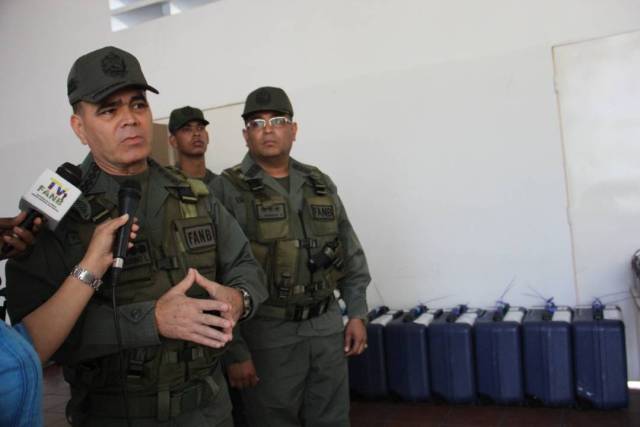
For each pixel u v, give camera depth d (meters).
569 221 3.36
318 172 2.35
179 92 4.46
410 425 2.99
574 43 3.31
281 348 2.08
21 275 1.23
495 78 3.48
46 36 4.94
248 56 4.20
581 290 3.36
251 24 4.18
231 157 4.30
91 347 1.23
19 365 0.89
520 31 3.42
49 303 1.09
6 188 5.15
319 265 2.13
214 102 4.33
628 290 3.26
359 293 2.36
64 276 1.24
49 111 4.95
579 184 3.34
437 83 3.62
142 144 1.34
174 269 1.36
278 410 2.08
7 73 5.10
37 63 4.98
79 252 1.25
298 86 4.02
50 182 1.19
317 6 3.95
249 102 2.20
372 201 3.82
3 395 0.87
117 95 1.29
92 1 4.76
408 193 3.73
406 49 3.70
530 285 3.45
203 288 1.40
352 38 3.85
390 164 3.77
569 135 3.35
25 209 1.20
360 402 3.38
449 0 3.57
